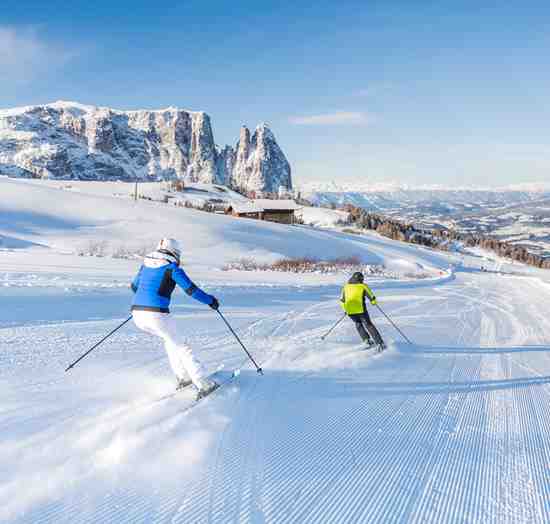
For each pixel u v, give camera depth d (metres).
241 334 8.12
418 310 14.68
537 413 5.16
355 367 6.31
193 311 10.45
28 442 3.29
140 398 4.35
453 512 2.97
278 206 98.69
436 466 3.62
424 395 5.46
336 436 3.96
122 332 7.41
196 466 3.16
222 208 115.50
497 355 8.30
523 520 2.94
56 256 26.22
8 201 54.06
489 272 69.62
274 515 2.73
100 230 49.41
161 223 55.03
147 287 4.26
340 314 11.48
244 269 32.38
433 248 103.88
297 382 5.30
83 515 2.53
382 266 49.88
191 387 4.65
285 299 14.30
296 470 3.29
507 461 3.83
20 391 4.34
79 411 3.92
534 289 29.86
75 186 136.00
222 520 2.62
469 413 4.98
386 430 4.24
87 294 11.30
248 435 3.72
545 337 10.87
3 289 11.00
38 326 7.45
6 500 2.60
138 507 2.65
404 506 2.99
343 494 3.06
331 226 124.31
